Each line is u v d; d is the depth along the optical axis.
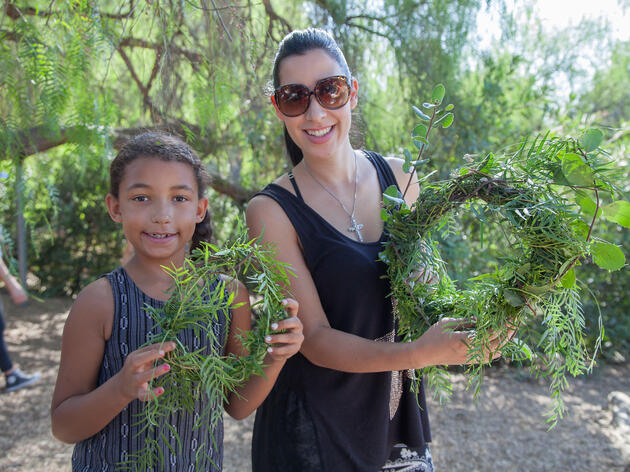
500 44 3.87
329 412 1.45
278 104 1.49
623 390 4.32
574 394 4.23
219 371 1.15
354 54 3.51
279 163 4.42
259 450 1.55
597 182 1.18
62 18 1.71
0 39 1.62
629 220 1.18
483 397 4.16
